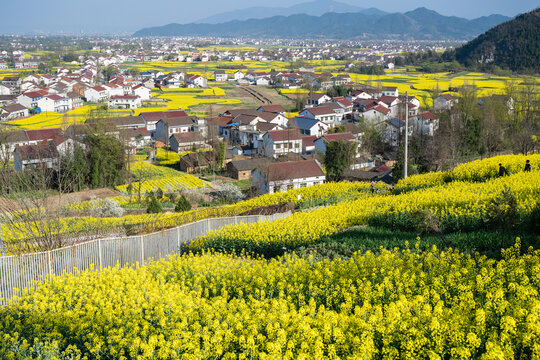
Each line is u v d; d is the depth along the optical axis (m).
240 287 13.71
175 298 12.28
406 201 23.58
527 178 24.23
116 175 62.84
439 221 18.69
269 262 17.86
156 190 58.41
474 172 29.83
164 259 19.59
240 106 127.75
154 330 11.09
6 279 16.28
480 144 70.38
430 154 62.59
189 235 24.36
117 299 13.13
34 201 24.34
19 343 11.28
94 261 18.98
